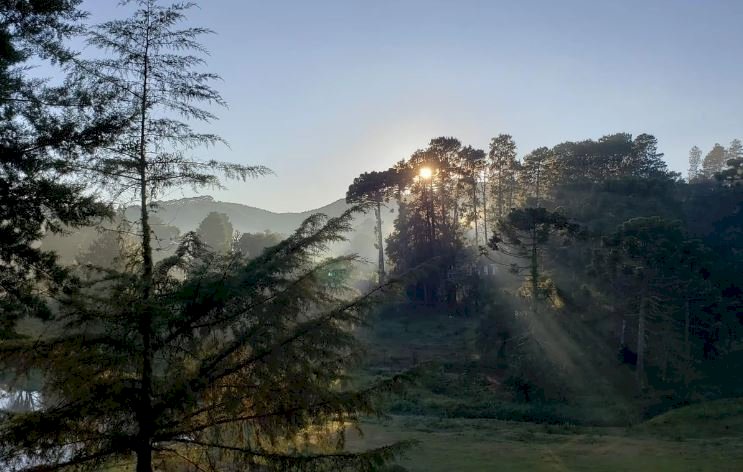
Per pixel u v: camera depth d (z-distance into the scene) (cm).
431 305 6644
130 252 879
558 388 3778
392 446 841
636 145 8512
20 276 1146
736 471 2117
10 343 754
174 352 838
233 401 803
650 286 3900
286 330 849
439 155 7025
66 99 1020
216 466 888
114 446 778
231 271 851
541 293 4359
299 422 815
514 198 8294
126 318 763
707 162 13325
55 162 979
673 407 3541
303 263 880
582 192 6675
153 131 867
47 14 1191
